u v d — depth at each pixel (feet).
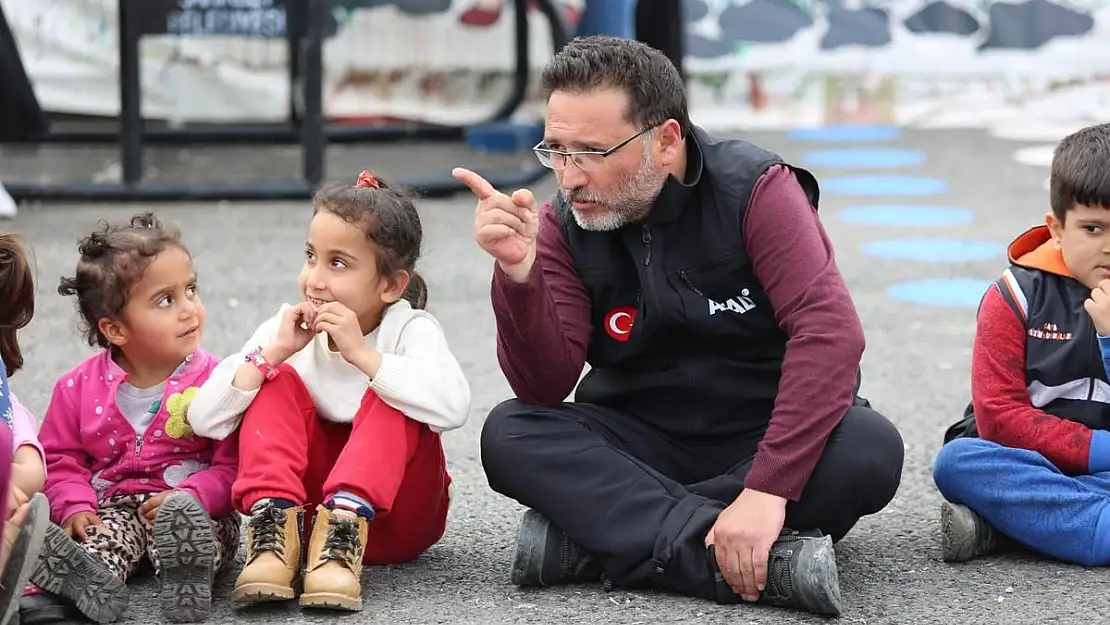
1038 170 65.16
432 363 23.20
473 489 28.55
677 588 22.86
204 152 70.23
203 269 46.83
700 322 23.57
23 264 23.24
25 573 19.83
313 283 23.31
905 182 62.49
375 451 22.47
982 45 78.59
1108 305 23.53
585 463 23.00
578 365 23.76
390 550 24.18
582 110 22.43
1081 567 24.09
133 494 23.88
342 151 69.31
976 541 24.32
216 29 56.54
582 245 24.26
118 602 21.86
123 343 23.73
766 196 23.17
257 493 22.22
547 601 22.81
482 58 76.23
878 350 39.17
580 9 67.92
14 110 62.49
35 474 21.83
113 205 57.41
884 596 22.85
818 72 78.54
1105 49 78.48
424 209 57.11
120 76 57.36
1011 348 24.66
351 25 75.56
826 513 22.62
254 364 22.86
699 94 78.54
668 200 23.24
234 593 21.90
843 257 49.47
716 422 24.17
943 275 47.19
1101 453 23.99
